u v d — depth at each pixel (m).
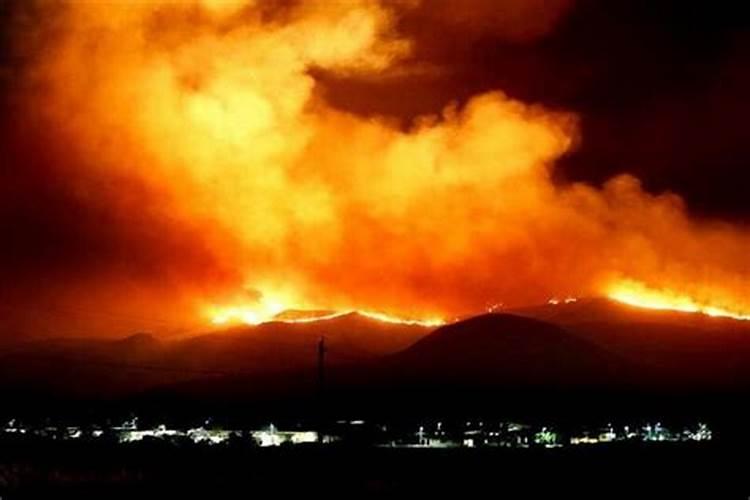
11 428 137.38
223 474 75.25
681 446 114.56
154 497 61.72
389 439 130.50
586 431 161.88
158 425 156.62
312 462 83.44
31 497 60.38
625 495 66.69
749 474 80.56
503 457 94.00
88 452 85.88
